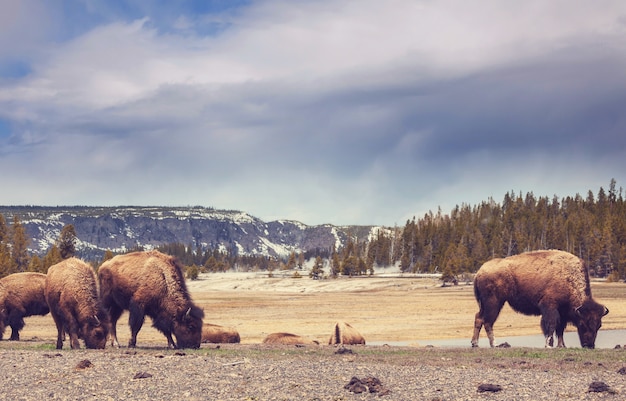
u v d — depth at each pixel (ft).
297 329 150.10
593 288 285.23
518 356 67.10
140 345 81.51
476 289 86.22
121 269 73.05
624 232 452.35
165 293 72.28
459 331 146.72
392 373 51.67
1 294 93.97
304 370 52.47
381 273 575.79
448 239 556.51
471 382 47.78
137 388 45.21
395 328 154.71
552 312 81.51
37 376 49.44
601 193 630.33
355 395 43.04
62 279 69.82
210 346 79.82
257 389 44.68
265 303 251.39
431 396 42.75
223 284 469.98
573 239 472.03
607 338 123.75
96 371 51.26
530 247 510.17
